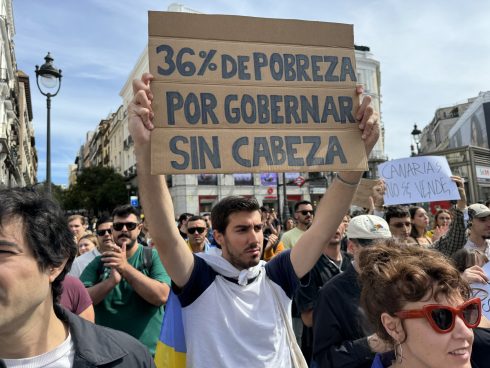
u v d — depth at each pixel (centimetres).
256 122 209
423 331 130
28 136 6225
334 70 226
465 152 1355
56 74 970
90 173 4038
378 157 3641
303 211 534
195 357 204
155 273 340
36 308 129
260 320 213
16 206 125
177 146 196
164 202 200
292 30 223
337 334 229
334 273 350
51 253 129
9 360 128
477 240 404
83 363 138
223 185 3198
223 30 213
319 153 215
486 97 2394
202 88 205
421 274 132
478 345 193
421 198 534
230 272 221
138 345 159
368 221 278
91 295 300
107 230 371
